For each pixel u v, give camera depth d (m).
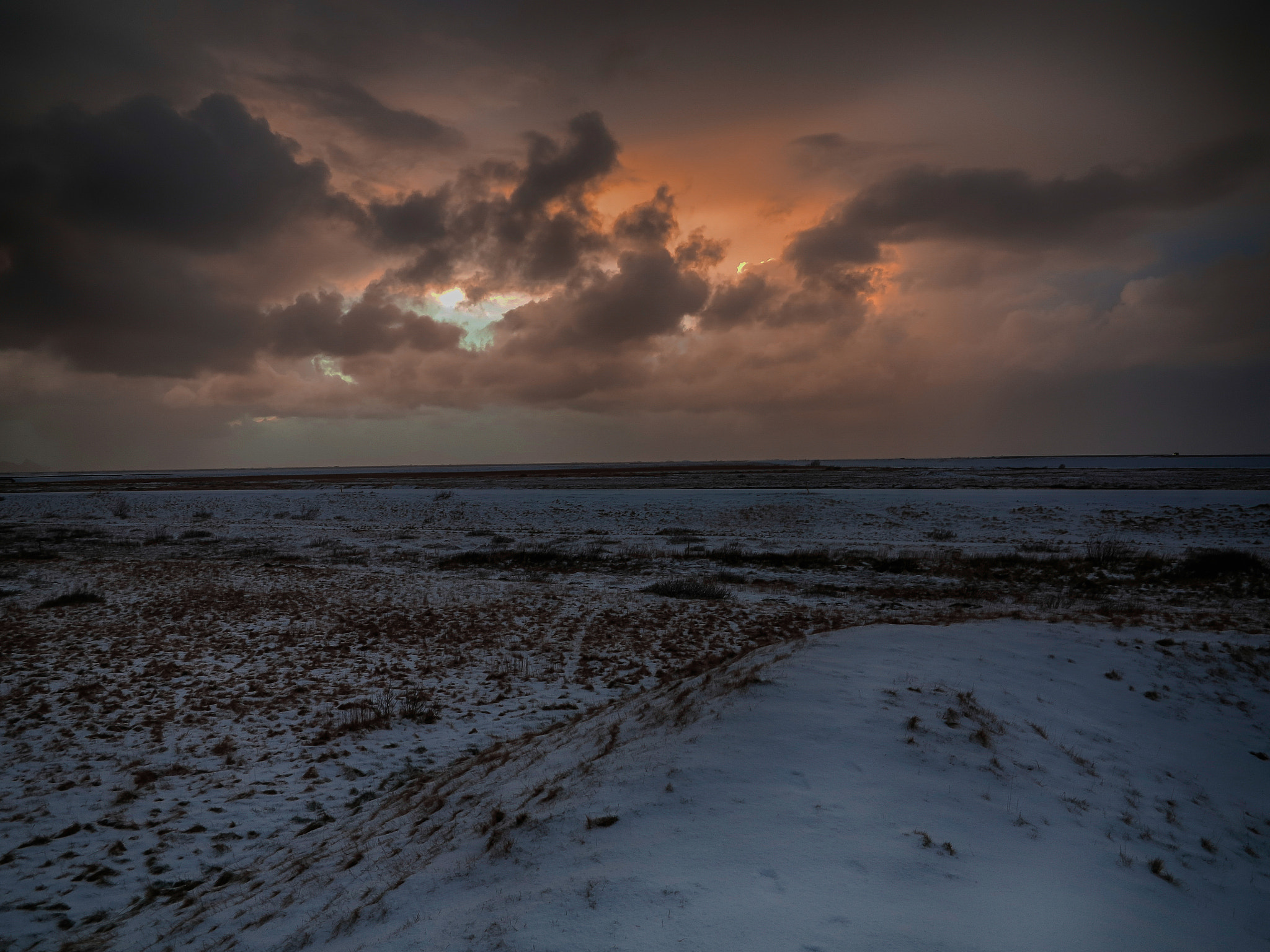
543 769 6.22
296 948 3.73
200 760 8.01
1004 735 6.10
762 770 4.76
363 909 3.97
